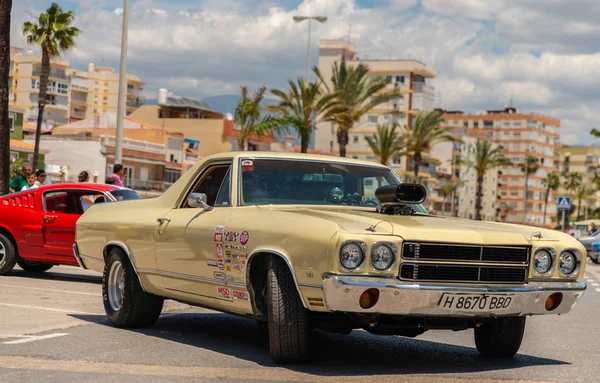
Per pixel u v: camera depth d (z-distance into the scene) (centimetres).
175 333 938
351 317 721
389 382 683
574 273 761
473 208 18375
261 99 8375
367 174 893
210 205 876
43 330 909
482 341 851
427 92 13662
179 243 863
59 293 1293
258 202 828
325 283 680
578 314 1382
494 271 725
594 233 4762
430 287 690
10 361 725
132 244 943
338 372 720
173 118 12150
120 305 964
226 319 1086
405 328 740
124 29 2694
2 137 2123
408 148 9456
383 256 687
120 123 2703
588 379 733
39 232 1493
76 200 1527
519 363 815
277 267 734
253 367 730
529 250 741
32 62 15750
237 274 778
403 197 808
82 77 17525
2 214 1521
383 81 6925
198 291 848
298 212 761
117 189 1527
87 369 702
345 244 682
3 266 1520
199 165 908
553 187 19775
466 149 17538
